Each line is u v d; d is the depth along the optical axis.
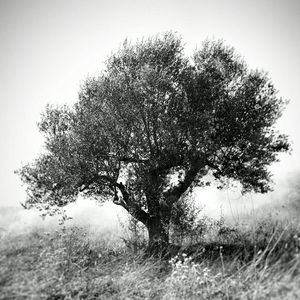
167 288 8.84
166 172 14.34
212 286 8.20
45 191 14.56
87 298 7.95
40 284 7.67
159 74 13.56
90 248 11.34
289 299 6.45
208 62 14.62
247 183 14.66
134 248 12.48
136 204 13.90
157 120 13.87
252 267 8.20
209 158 14.30
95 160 13.85
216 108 13.89
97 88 15.19
